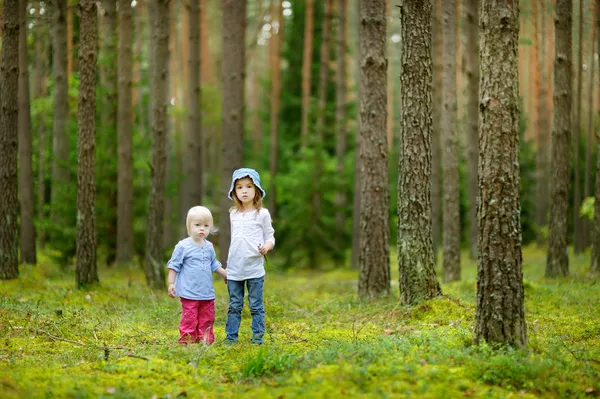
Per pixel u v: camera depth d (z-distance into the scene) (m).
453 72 11.73
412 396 3.64
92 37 8.54
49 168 15.44
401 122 7.37
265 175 22.12
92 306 7.55
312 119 21.92
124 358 4.66
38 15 13.27
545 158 18.88
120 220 13.03
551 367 4.16
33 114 14.24
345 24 20.36
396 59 31.52
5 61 8.70
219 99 24.30
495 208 4.56
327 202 17.92
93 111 8.68
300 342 5.50
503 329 4.58
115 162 13.39
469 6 13.36
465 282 10.20
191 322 5.58
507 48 4.54
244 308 7.51
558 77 10.63
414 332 5.81
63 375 4.14
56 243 12.34
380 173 8.64
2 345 5.18
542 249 19.05
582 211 11.79
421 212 7.30
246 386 4.01
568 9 10.54
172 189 16.25
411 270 7.30
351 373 3.93
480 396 3.70
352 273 14.80
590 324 6.22
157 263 9.91
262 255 5.69
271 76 24.16
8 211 8.86
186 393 3.88
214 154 28.05
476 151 15.06
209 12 27.72
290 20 24.48
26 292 8.21
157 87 10.01
